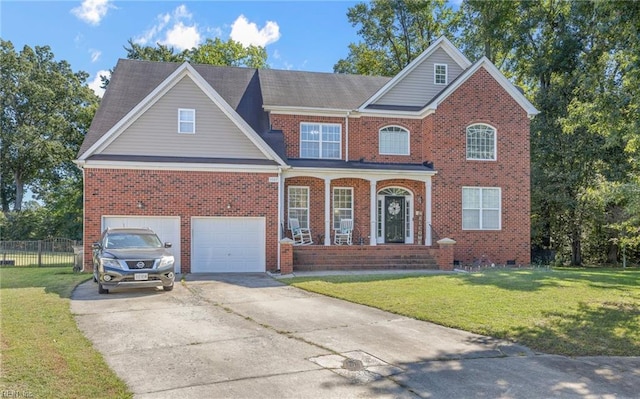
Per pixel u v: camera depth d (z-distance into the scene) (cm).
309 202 2100
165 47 3800
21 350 670
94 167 1650
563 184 2464
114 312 985
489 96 2108
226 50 3816
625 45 1127
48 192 4853
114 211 1659
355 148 2197
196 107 1778
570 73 2692
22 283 1381
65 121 4459
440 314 953
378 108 2186
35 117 4431
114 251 1259
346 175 1969
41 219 3981
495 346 752
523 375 619
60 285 1331
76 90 4722
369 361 668
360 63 3931
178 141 1758
